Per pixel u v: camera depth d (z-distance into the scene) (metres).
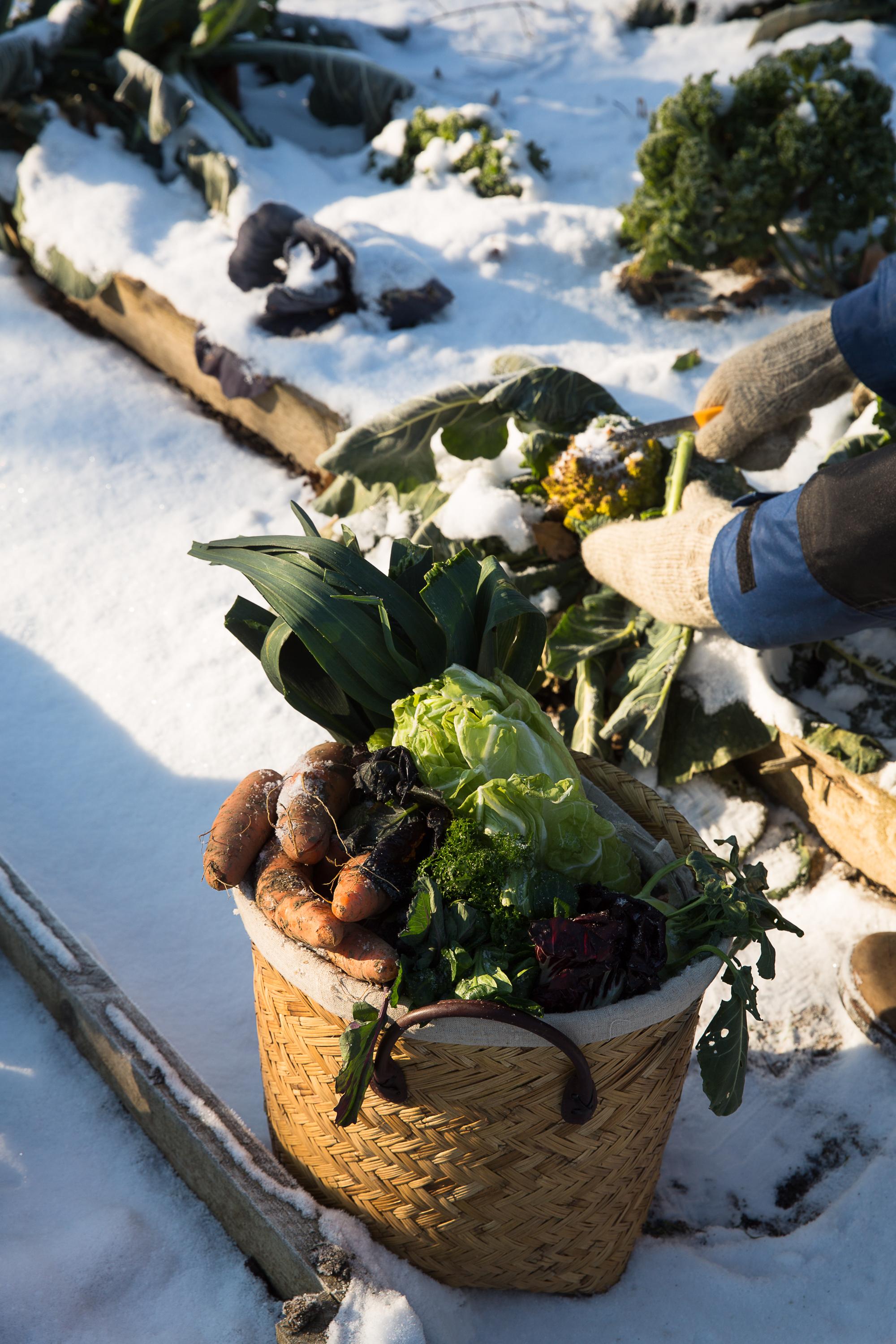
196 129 4.34
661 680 2.47
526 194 4.45
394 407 3.19
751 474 3.13
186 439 3.73
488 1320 1.63
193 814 2.55
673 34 6.21
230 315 3.64
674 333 3.93
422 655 1.69
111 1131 1.87
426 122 4.64
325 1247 1.54
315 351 3.53
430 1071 1.37
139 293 3.93
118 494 3.46
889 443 2.53
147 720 2.77
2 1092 1.91
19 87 4.29
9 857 2.39
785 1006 2.16
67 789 2.58
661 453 2.67
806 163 3.80
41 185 4.19
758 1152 1.94
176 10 4.43
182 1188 1.79
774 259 4.33
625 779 1.76
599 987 1.34
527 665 1.85
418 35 6.13
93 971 1.96
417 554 1.82
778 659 2.53
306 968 1.37
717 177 3.94
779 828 2.51
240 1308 1.62
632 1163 1.54
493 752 1.48
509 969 1.34
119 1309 1.62
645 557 2.38
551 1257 1.58
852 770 2.31
